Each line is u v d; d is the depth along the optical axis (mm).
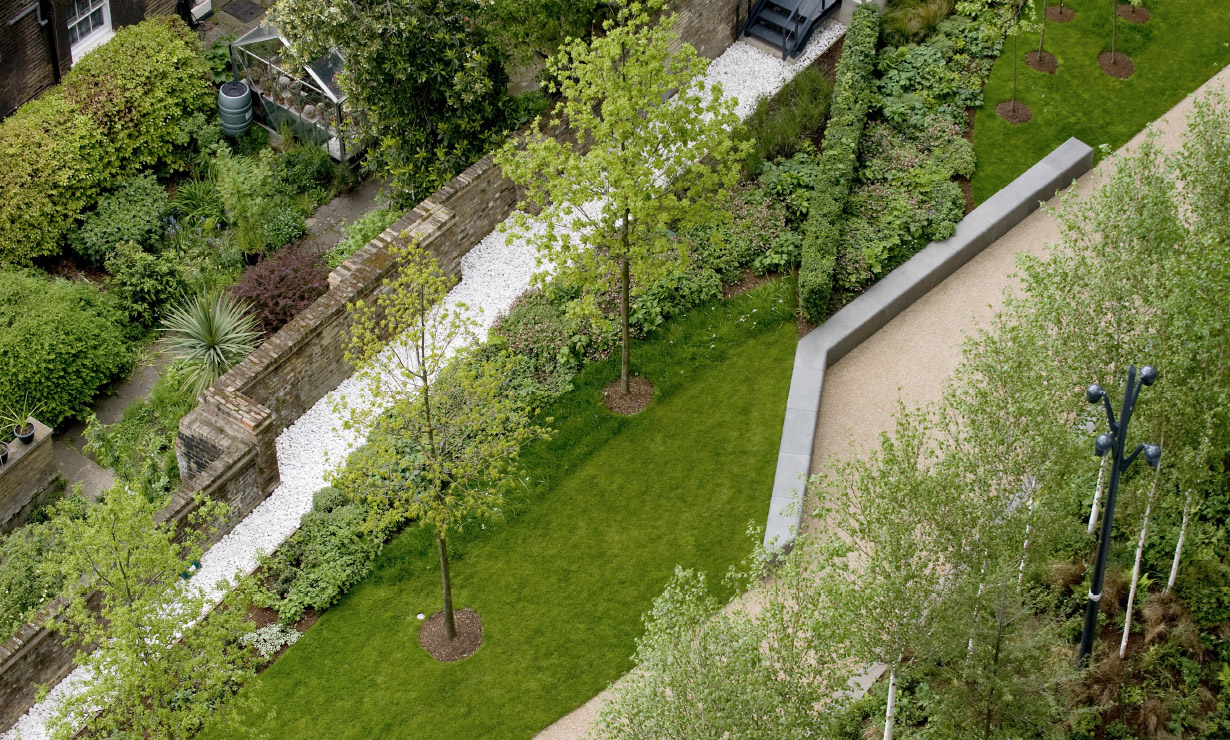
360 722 23906
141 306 30422
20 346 28125
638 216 24531
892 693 20812
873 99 33094
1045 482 20297
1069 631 23344
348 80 30203
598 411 28062
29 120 31766
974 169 32062
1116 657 22922
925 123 32688
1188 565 23750
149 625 20281
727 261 30109
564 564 25906
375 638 25000
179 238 31594
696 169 25250
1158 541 23875
